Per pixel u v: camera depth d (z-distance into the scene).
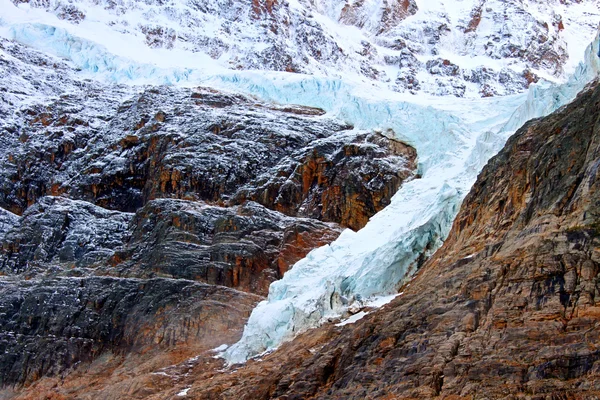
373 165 90.50
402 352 44.66
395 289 62.84
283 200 90.75
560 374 37.84
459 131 84.62
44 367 74.94
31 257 89.94
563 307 40.44
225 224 84.31
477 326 43.00
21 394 72.88
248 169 95.31
